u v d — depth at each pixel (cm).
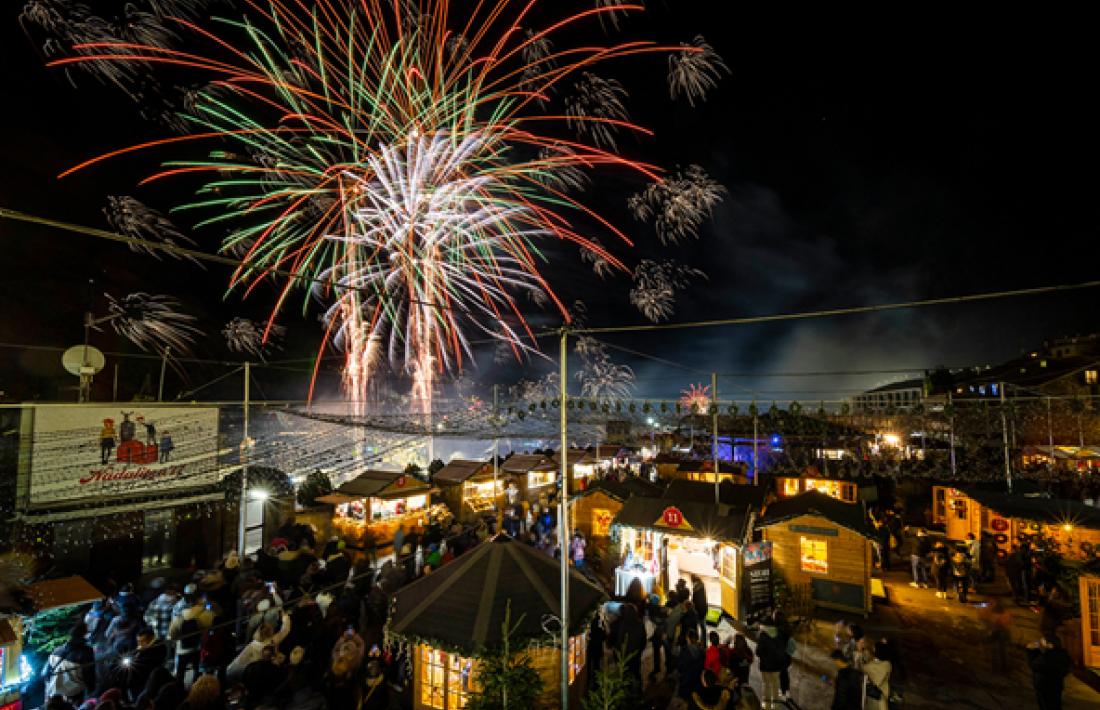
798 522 1612
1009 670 1221
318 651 1080
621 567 1606
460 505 2530
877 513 2386
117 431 1541
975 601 1639
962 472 2422
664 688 1063
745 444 3225
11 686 905
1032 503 1811
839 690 930
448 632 882
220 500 1750
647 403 1493
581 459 3247
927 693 1125
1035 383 4119
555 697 935
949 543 2233
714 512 1593
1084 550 1645
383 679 888
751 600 1478
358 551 2069
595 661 1113
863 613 1522
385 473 2256
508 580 966
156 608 1075
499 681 759
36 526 1418
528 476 3006
